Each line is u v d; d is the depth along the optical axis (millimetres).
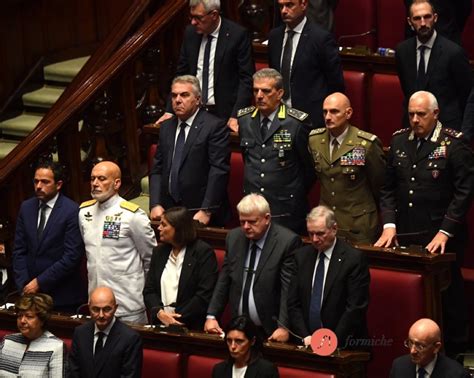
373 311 30000
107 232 31109
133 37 36250
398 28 37344
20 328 29203
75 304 32125
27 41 40375
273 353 28453
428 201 30219
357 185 30688
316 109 33250
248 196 29281
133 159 36312
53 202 31969
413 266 29703
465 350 31500
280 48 33438
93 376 29094
